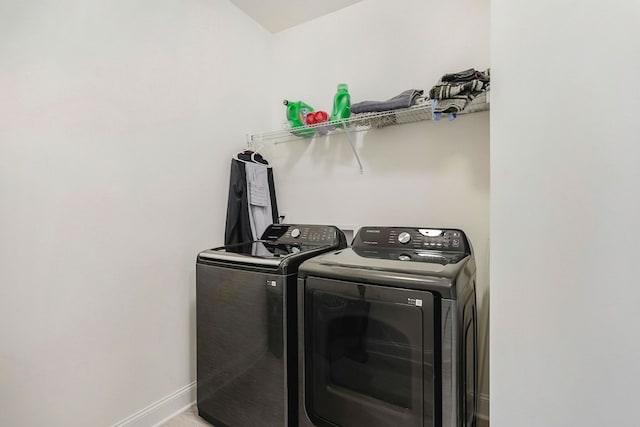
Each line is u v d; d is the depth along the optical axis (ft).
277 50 8.16
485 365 5.53
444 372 3.45
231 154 7.01
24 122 3.92
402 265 4.03
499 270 2.81
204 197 6.36
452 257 4.61
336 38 7.28
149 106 5.34
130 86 5.06
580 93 2.47
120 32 4.92
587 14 2.44
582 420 2.52
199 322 5.46
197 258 5.50
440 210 6.06
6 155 3.78
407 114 5.78
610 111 2.37
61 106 4.25
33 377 3.99
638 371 2.34
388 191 6.57
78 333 4.42
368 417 3.89
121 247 4.94
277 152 8.04
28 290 3.95
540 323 2.66
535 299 2.67
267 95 8.08
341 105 6.37
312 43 7.61
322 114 6.63
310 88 7.64
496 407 2.86
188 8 6.04
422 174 6.21
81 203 4.46
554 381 2.62
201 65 6.31
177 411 5.74
